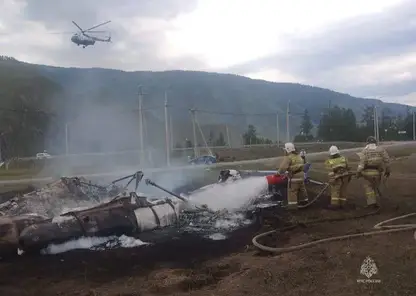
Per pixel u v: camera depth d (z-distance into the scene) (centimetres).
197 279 569
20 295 573
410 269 528
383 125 8950
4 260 742
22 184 2200
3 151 6569
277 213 1077
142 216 908
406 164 2519
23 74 12975
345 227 864
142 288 564
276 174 1178
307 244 700
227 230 942
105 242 850
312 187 1447
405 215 927
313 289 491
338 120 8431
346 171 1104
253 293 495
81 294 561
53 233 780
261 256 691
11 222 764
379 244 663
